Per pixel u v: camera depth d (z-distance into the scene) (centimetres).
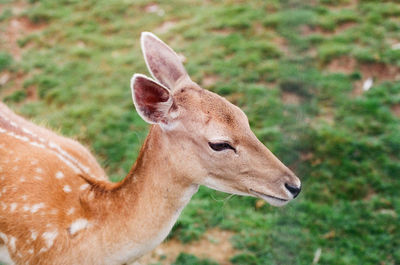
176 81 109
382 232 145
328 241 144
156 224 105
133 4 232
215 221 150
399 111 175
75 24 223
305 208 152
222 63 196
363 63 191
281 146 165
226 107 102
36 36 217
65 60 204
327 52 195
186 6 229
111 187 108
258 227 149
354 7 218
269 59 197
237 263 140
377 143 165
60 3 236
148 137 105
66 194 110
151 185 104
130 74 195
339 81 185
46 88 192
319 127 171
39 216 108
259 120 175
